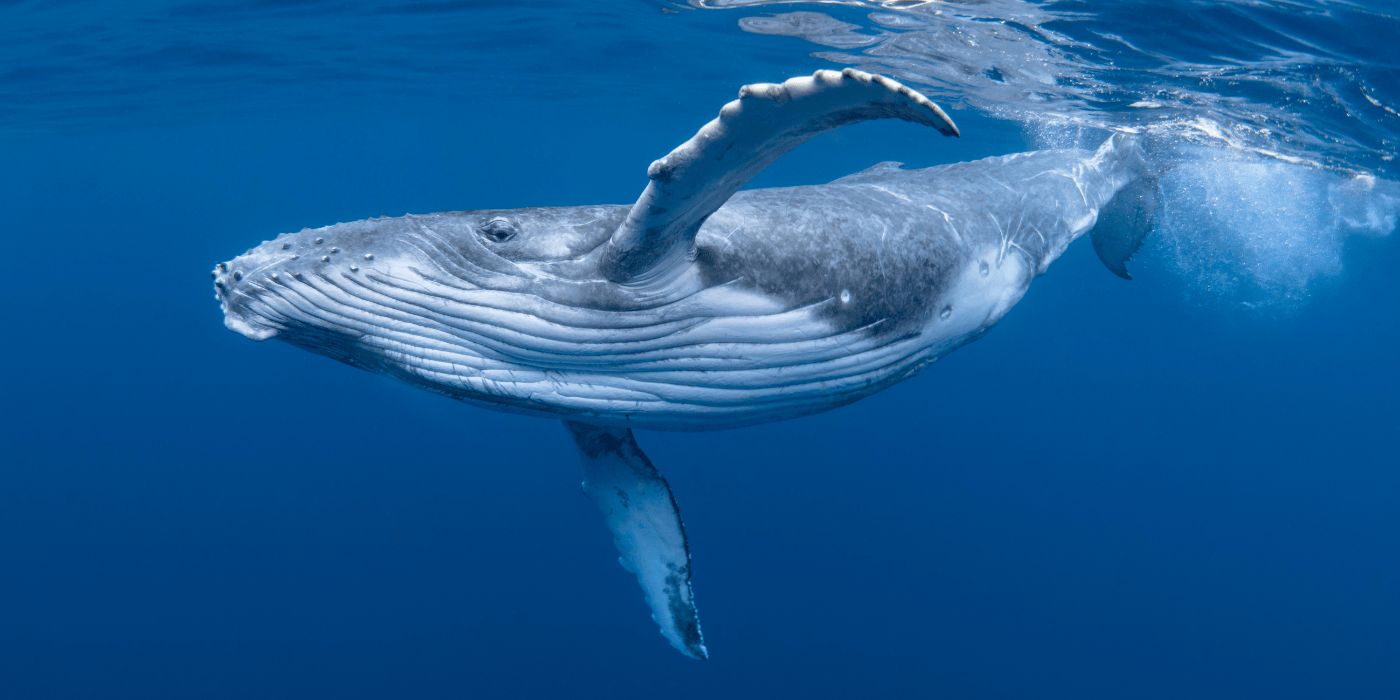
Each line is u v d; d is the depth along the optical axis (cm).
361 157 6044
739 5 1236
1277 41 1030
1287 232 1808
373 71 2070
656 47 1611
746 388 392
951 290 454
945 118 225
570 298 340
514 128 3891
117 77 1986
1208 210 1658
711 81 1912
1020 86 1412
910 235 432
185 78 2069
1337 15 941
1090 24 1075
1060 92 1396
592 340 349
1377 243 2847
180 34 1565
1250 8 959
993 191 526
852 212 411
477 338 349
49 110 2531
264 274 328
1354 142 1386
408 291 337
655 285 342
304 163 6519
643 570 518
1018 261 520
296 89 2400
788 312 375
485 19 1468
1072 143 1616
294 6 1391
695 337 363
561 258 344
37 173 5384
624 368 364
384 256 335
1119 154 694
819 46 1386
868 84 225
